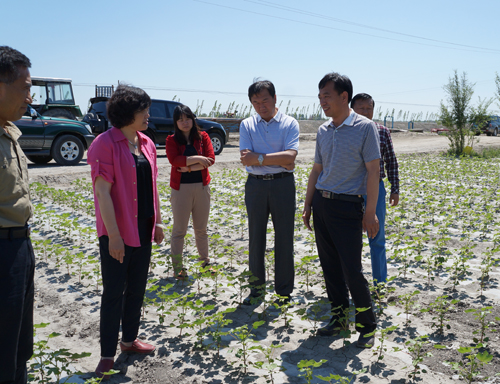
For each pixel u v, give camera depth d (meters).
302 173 11.59
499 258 4.80
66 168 11.16
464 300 3.76
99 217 2.69
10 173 1.97
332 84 2.86
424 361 2.80
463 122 17.48
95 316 3.57
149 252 2.92
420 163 13.75
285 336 3.21
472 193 8.12
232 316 3.58
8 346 2.00
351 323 3.35
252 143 3.72
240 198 8.45
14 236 2.03
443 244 5.00
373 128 2.88
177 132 4.23
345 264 2.95
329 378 2.29
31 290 2.22
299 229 6.25
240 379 2.66
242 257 5.10
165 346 3.08
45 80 13.22
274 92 3.65
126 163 2.67
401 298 3.68
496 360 2.77
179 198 4.23
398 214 7.05
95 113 13.73
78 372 2.54
